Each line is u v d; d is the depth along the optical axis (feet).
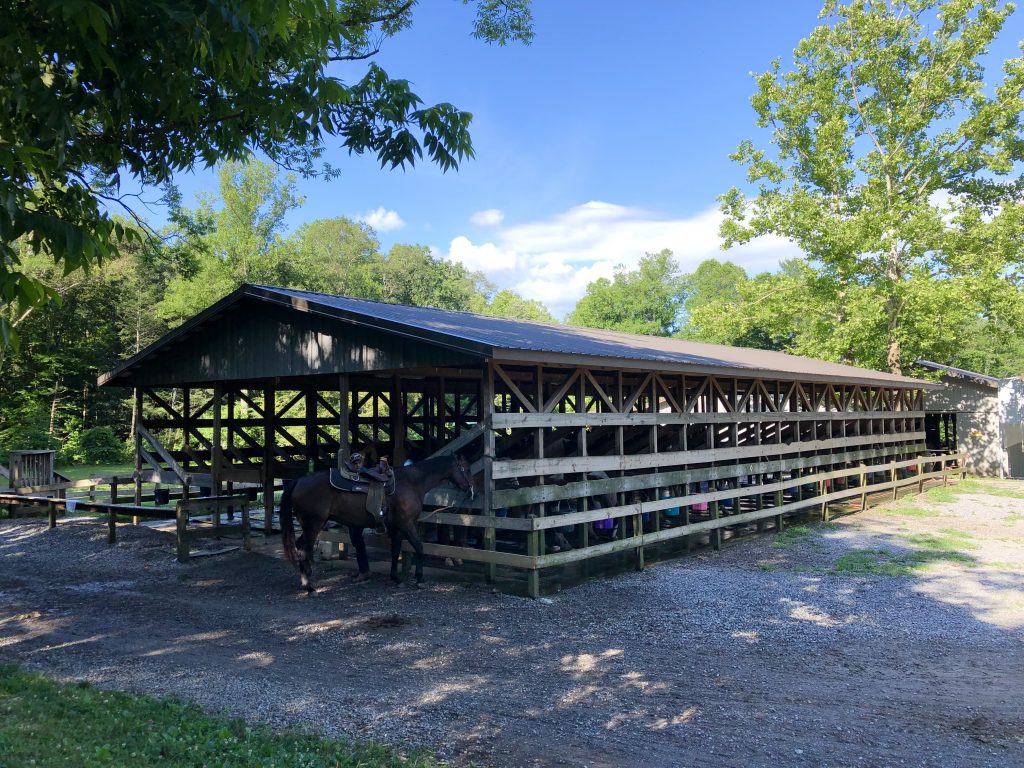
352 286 180.86
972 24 86.07
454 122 25.04
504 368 38.63
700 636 24.68
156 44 16.38
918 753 15.85
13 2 14.39
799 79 96.37
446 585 31.68
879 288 85.56
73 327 108.88
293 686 19.69
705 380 42.01
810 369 54.49
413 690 19.47
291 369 36.76
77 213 17.99
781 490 47.16
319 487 30.22
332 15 17.06
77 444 104.42
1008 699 19.03
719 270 225.15
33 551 40.37
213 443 44.47
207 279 124.16
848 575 34.17
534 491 30.99
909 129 88.89
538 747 15.98
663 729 17.04
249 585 32.30
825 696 19.25
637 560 35.40
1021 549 40.70
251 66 17.11
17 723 14.88
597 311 221.05
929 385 74.64
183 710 17.24
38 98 14.16
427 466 31.68
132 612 27.96
